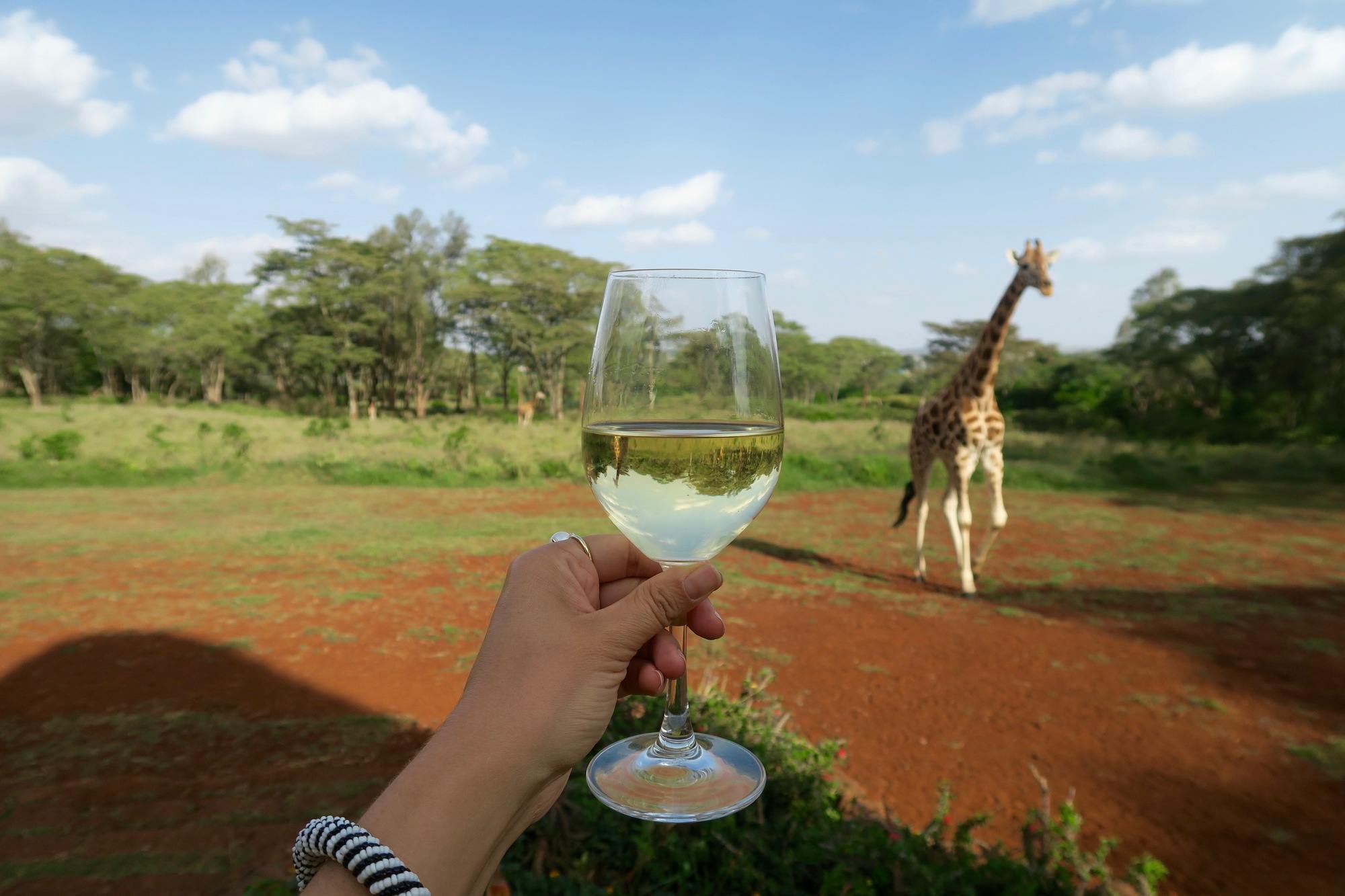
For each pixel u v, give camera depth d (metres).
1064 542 10.46
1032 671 5.58
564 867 2.49
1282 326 35.81
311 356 52.88
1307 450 21.30
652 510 0.92
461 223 60.09
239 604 7.03
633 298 0.97
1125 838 3.50
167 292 61.06
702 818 0.81
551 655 0.78
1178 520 12.15
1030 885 2.32
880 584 8.13
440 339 60.84
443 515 11.83
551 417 51.25
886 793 3.83
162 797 3.66
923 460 8.27
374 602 7.15
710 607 1.10
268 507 12.37
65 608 6.90
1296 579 8.38
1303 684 5.38
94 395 65.00
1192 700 5.08
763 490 0.96
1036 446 21.89
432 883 0.62
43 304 53.94
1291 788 3.97
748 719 3.33
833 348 90.06
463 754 0.70
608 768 0.99
